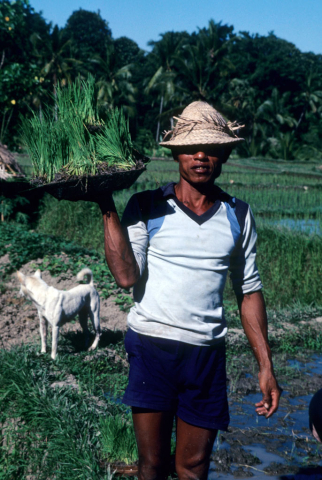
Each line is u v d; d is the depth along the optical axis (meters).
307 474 3.39
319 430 2.72
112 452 3.28
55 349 5.22
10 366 4.39
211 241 2.22
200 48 47.41
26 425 3.69
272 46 74.69
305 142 63.59
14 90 14.27
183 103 53.91
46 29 58.16
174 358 2.19
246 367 5.53
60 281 8.66
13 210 14.08
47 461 3.28
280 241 10.34
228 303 8.13
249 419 4.26
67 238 12.78
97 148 2.15
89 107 2.32
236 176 30.78
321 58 86.69
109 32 74.88
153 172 29.31
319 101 66.81
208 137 2.18
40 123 2.25
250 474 3.37
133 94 54.94
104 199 2.14
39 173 2.21
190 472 2.27
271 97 60.56
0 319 6.84
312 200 20.73
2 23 14.91
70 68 45.50
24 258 9.53
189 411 2.23
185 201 2.30
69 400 4.02
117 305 7.84
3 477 3.16
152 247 2.25
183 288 2.19
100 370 5.21
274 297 8.57
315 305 8.28
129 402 2.21
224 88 55.41
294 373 5.37
